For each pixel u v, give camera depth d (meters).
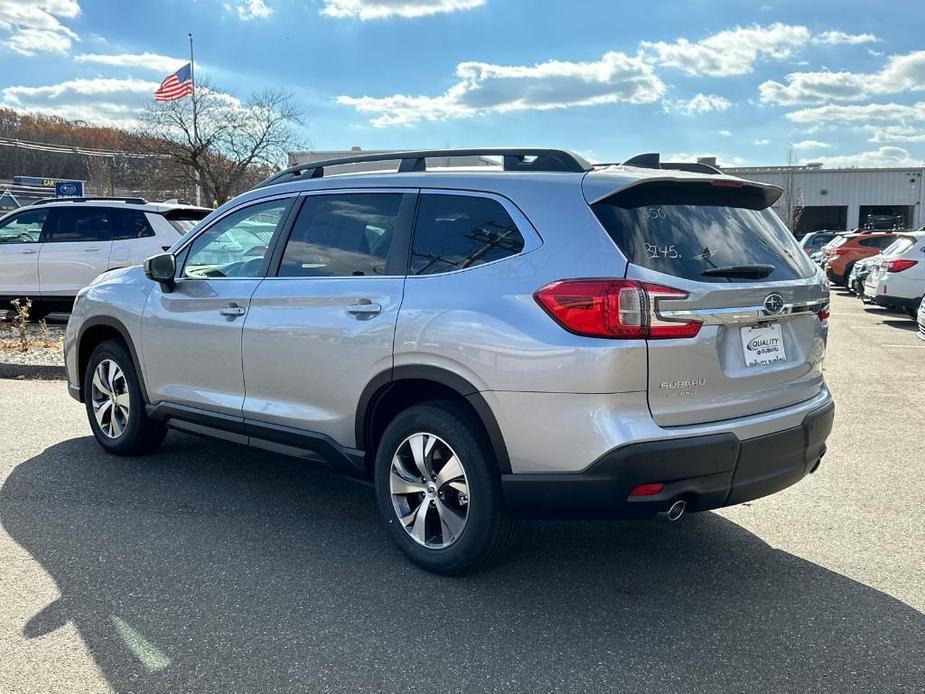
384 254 3.87
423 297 3.60
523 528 4.34
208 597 3.44
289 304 4.15
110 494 4.74
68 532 4.14
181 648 3.02
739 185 3.59
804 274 3.77
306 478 5.12
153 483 4.96
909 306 14.16
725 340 3.33
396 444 3.74
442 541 3.66
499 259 3.44
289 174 4.60
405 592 3.52
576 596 3.51
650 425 3.14
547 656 3.00
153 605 3.36
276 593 3.49
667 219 3.35
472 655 3.00
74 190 45.56
